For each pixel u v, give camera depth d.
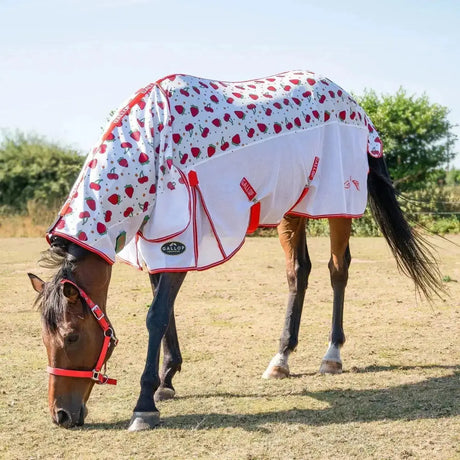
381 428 3.80
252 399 4.46
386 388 4.62
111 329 3.85
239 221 4.29
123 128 4.06
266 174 4.45
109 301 7.96
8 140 31.44
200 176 4.15
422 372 5.00
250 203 4.38
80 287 3.80
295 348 5.10
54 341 3.71
